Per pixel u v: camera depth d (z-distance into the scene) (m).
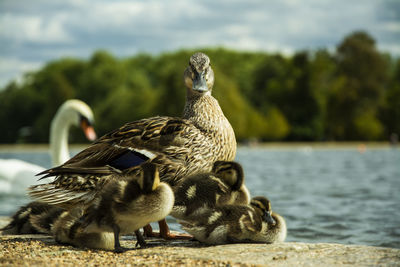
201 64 5.95
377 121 70.00
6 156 36.41
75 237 4.83
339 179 15.70
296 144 65.19
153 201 4.45
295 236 6.74
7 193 10.14
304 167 22.22
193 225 5.12
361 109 72.19
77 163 4.98
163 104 57.31
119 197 4.51
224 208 5.13
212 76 6.11
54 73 79.25
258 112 74.25
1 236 5.66
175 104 56.34
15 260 4.03
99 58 79.06
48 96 75.94
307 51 75.31
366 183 14.30
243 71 82.69
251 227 5.04
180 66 57.56
